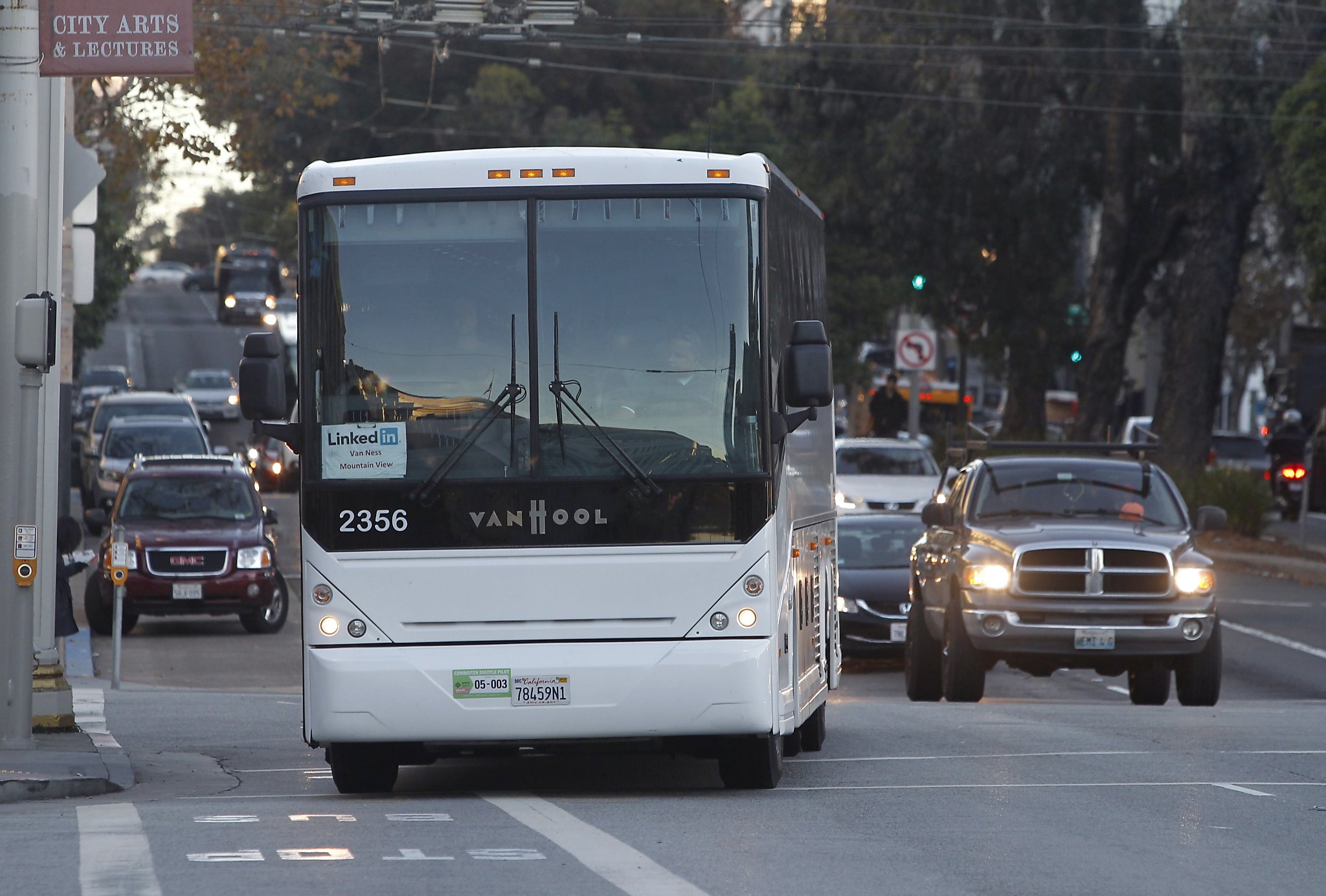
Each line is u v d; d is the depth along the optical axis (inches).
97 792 1569.9
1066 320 6092.5
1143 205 5689.0
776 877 1088.8
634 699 1386.6
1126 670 2357.3
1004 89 5561.0
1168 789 1481.3
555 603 1397.6
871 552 3166.8
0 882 1074.1
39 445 1728.6
